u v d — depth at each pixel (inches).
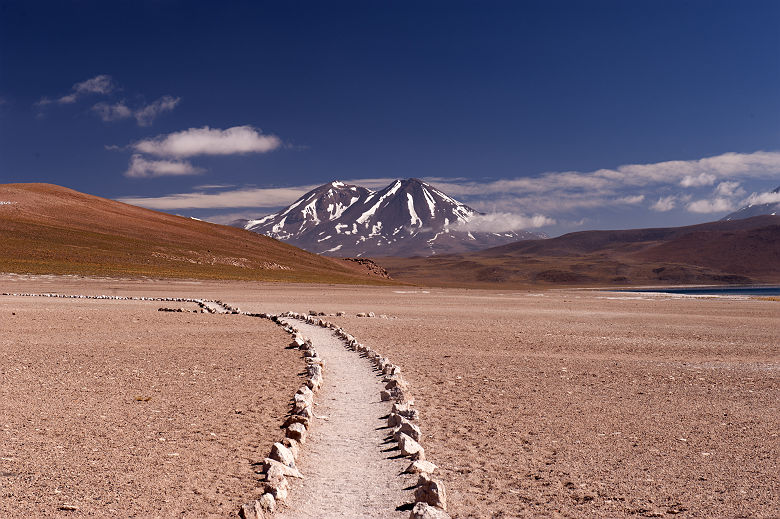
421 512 313.9
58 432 482.9
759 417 576.7
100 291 2947.8
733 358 1003.9
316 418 554.6
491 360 946.1
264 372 795.4
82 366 812.6
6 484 362.6
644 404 632.4
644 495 371.6
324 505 351.6
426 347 1102.4
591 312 2175.2
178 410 573.0
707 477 404.2
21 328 1259.8
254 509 324.2
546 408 609.0
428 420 556.1
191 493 360.5
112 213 6865.2
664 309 2401.6
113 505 338.0
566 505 355.6
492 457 446.0
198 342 1117.7
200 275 4458.7
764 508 350.6
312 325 1491.1
